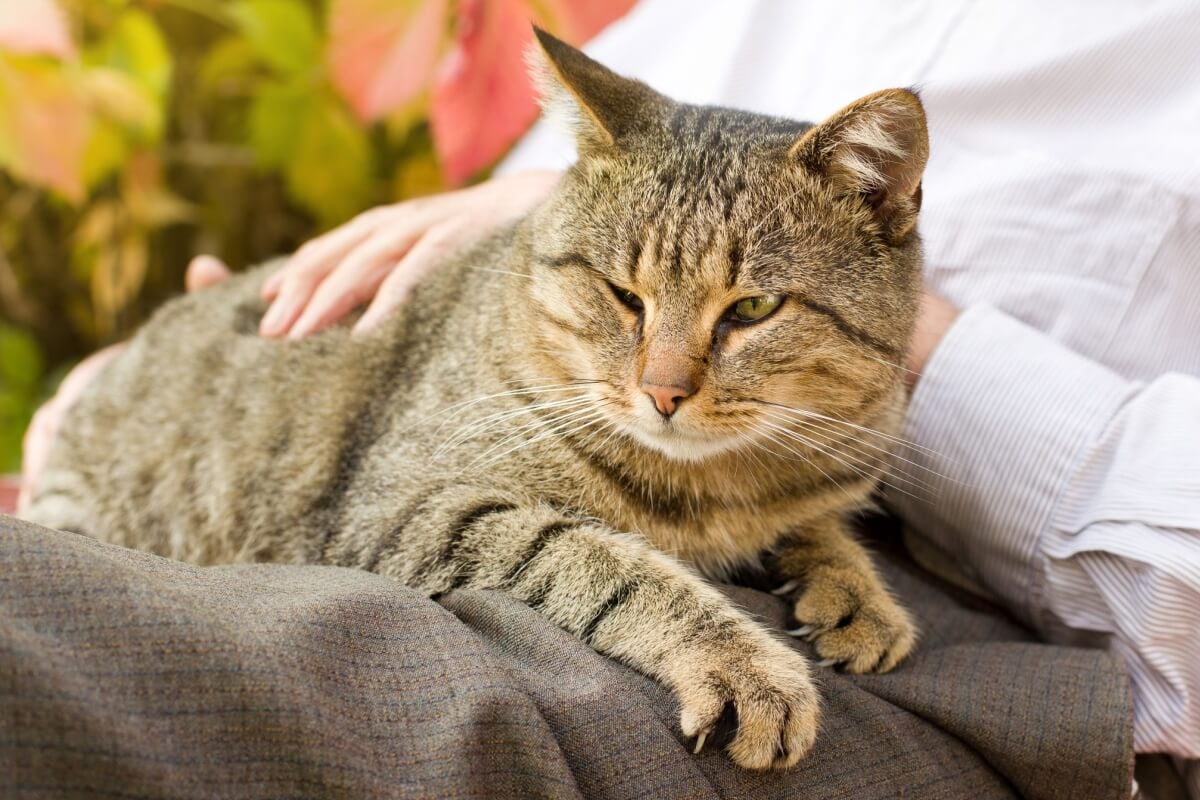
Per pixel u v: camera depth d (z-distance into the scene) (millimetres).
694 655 497
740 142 554
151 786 405
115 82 834
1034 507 568
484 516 548
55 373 950
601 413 556
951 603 596
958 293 618
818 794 478
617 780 452
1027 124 631
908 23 666
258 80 928
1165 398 554
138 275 933
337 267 646
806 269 540
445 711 441
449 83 809
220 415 637
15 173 851
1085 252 599
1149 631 530
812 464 565
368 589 471
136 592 426
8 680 396
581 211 564
